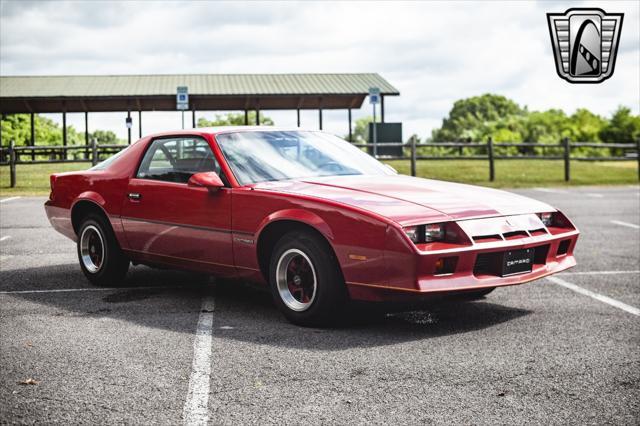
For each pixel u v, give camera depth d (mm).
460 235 4129
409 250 3965
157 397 3148
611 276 6266
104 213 5738
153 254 5379
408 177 5203
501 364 3639
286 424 2836
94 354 3818
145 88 31344
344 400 3109
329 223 4215
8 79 32688
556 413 2957
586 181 19500
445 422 2857
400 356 3777
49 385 3312
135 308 4996
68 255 7484
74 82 32312
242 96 30984
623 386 3293
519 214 4508
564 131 59844
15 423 2852
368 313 4836
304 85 32406
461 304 5148
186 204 5031
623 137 53406
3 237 8789
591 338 4160
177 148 5273
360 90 31438
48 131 68375
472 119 131250
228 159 4906
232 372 3506
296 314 4441
